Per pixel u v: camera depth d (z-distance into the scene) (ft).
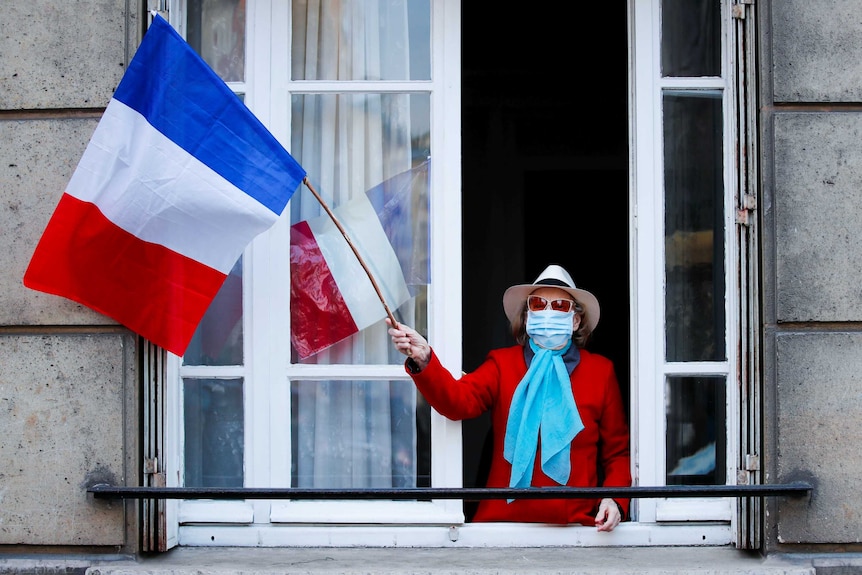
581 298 12.40
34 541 11.08
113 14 11.24
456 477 11.71
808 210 11.14
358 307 11.79
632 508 11.86
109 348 11.12
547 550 11.52
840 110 11.21
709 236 11.70
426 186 11.84
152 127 10.43
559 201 21.15
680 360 11.65
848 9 11.21
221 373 11.65
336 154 11.89
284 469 11.63
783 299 11.10
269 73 11.79
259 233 10.69
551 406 11.80
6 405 11.14
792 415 11.07
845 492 11.03
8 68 11.25
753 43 11.29
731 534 11.55
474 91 20.95
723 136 11.63
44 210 11.20
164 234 10.61
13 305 11.15
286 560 11.14
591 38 20.10
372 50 11.94
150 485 11.19
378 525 11.62
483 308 20.94
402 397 11.83
